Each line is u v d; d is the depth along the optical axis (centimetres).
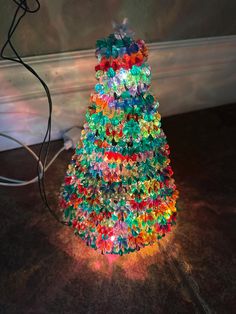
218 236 80
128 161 61
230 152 106
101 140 60
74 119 106
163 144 65
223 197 90
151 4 97
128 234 69
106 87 55
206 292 68
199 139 111
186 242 78
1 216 83
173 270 72
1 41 88
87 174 65
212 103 125
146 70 55
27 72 92
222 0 105
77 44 96
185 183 94
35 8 86
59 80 97
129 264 73
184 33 107
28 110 98
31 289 68
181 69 111
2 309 64
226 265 74
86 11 92
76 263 73
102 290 68
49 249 75
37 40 91
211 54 113
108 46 53
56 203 87
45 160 92
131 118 57
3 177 90
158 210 69
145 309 65
